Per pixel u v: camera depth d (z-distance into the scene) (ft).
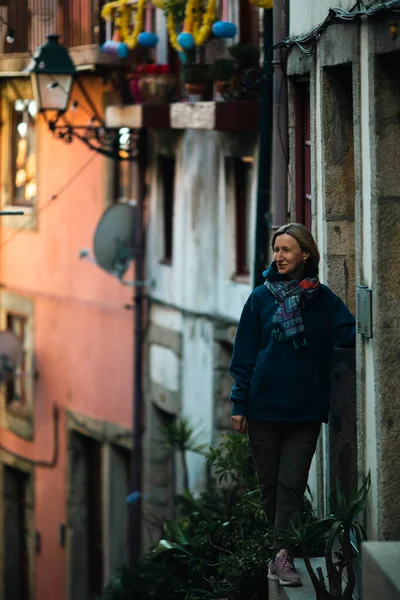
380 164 31.01
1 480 97.14
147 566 41.75
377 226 31.01
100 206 81.82
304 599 32.63
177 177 71.51
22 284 92.63
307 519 35.99
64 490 88.02
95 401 83.51
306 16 39.96
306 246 32.09
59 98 69.72
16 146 92.43
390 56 30.66
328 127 37.04
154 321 75.77
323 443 37.32
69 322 86.48
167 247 74.79
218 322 66.69
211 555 41.37
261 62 57.88
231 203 64.69
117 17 72.08
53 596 89.86
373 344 31.30
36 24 81.05
